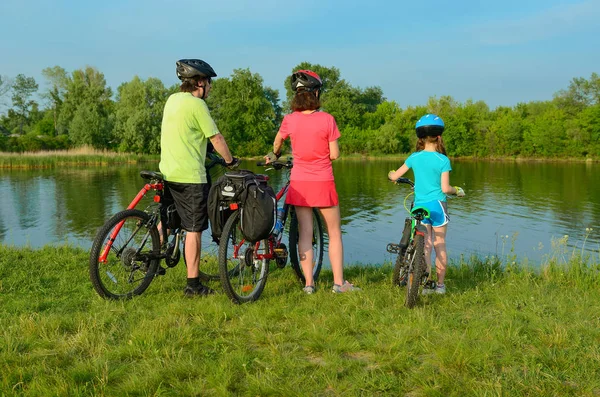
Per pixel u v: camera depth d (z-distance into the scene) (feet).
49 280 17.84
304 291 16.12
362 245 48.34
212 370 9.84
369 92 385.50
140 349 10.80
